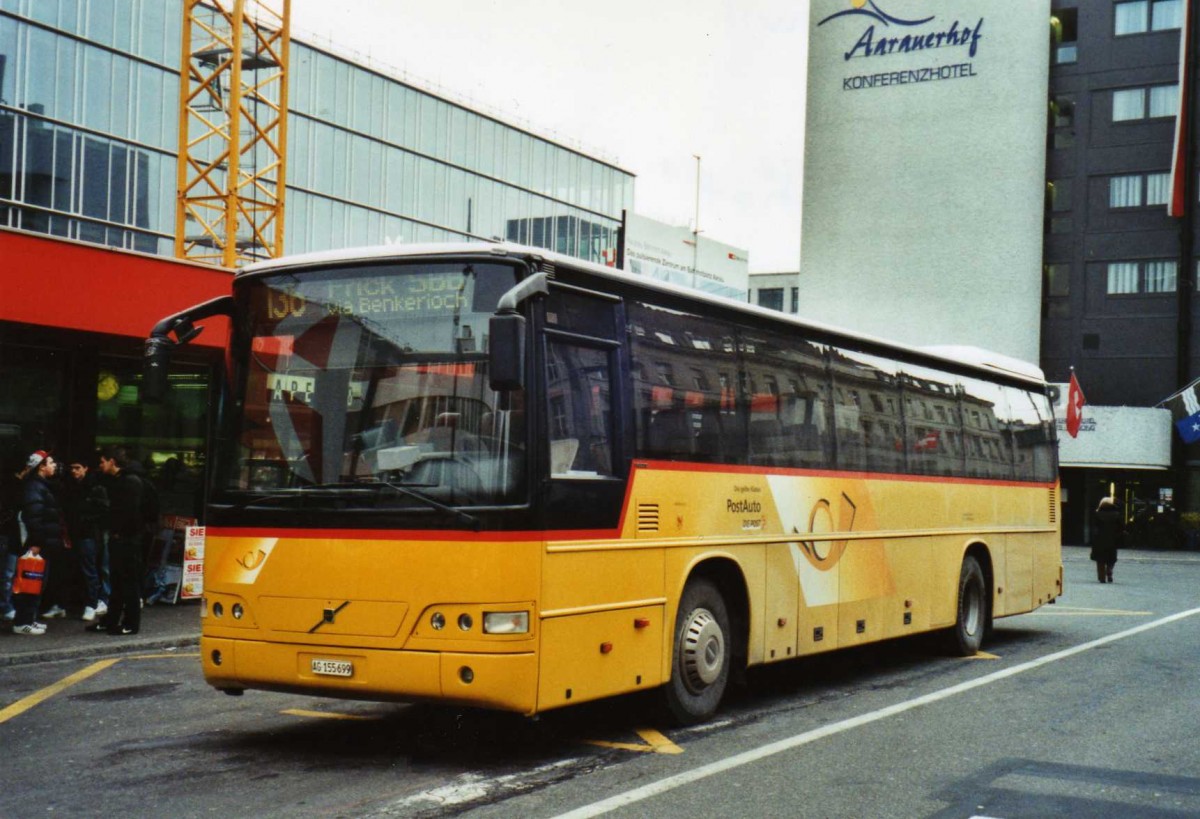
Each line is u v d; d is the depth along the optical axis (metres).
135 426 17.55
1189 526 45.62
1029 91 48.22
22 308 14.36
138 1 42.25
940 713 10.17
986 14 48.62
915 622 12.97
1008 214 48.25
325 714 9.91
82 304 15.00
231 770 7.80
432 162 54.38
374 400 8.04
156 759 8.14
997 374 15.70
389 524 7.78
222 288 16.88
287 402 8.30
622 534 8.54
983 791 7.43
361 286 8.22
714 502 9.64
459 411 7.80
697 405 9.54
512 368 7.24
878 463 12.38
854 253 50.41
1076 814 6.95
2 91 38.00
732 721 9.73
